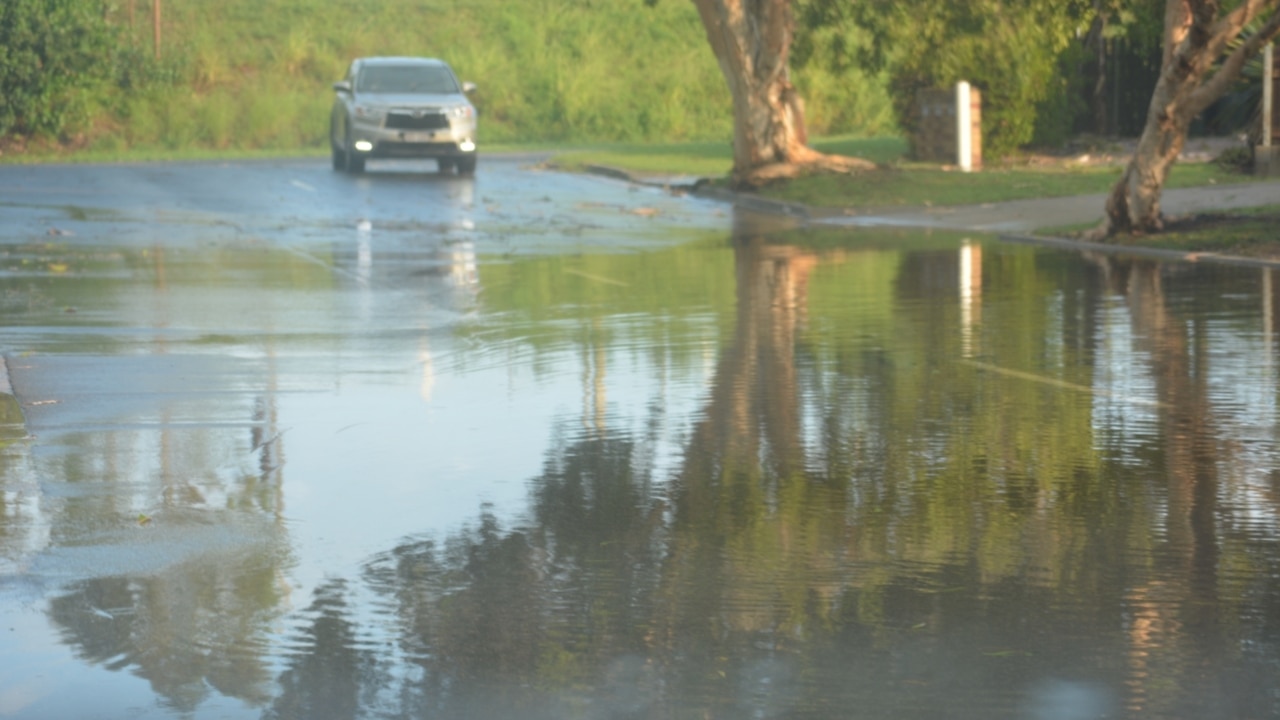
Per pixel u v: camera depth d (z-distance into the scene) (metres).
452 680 10.66
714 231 48.56
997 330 27.11
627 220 51.88
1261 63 60.19
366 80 70.81
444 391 21.66
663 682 10.60
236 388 21.89
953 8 64.94
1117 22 62.88
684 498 15.62
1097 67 77.69
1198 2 39.66
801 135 62.28
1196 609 12.05
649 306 31.02
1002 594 12.44
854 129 102.12
